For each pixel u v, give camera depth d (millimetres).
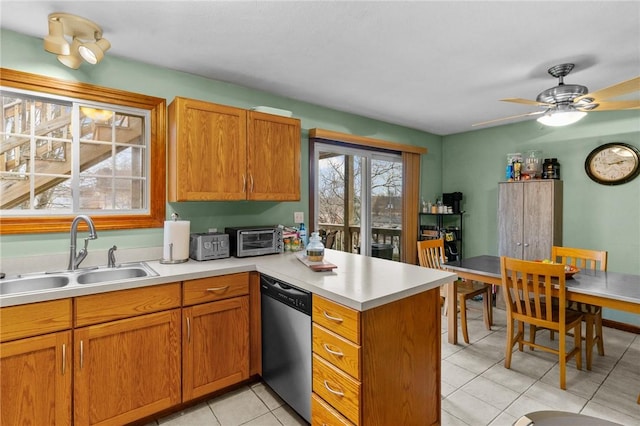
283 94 3174
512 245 3979
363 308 1448
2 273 1943
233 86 2904
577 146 3777
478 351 2902
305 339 1857
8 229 1991
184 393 2025
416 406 1755
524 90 3057
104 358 1769
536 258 3777
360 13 1816
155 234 2529
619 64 2441
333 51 2279
